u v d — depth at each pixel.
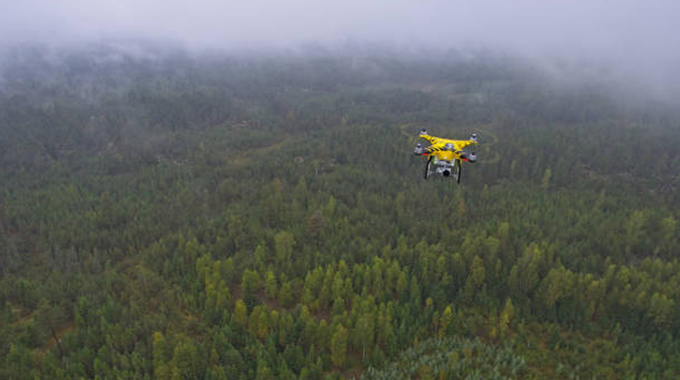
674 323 88.81
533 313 93.75
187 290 95.69
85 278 102.75
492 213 139.88
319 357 75.31
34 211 142.88
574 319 91.38
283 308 90.88
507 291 98.38
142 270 104.62
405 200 144.12
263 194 145.38
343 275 96.50
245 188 155.75
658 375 76.31
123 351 78.62
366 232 119.62
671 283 95.50
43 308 84.06
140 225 129.75
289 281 95.94
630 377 74.62
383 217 130.25
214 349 75.81
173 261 104.69
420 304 92.12
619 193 172.88
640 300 90.94
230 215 130.38
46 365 71.75
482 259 104.12
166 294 91.69
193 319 86.00
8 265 115.25
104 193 154.62
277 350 79.81
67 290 94.94
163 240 118.44
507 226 112.62
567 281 93.94
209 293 90.94
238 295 95.56
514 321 89.12
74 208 145.62
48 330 84.00
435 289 94.12
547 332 89.00
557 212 139.12
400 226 126.94
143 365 72.94
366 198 144.38
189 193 154.38
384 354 80.62
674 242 122.31
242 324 85.12
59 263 112.81
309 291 89.94
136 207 144.50
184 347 72.06
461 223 132.12
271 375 71.31
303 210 133.62
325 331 79.94
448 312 84.50
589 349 84.88
